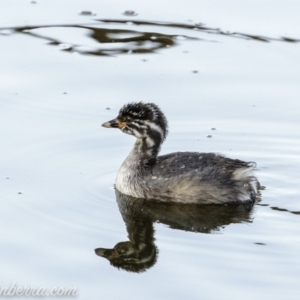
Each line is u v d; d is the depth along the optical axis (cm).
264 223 1375
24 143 1658
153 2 2375
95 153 1648
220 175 1465
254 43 2131
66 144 1669
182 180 1466
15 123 1736
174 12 2311
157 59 2052
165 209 1453
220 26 2228
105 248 1288
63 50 2086
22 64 2003
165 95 1872
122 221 1389
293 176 1566
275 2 2342
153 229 1362
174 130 1738
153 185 1483
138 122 1523
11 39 2142
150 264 1233
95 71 1977
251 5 2333
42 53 2066
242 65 2017
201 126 1755
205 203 1465
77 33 2186
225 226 1367
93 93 1872
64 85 1905
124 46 2123
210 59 2050
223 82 1934
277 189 1514
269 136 1714
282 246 1282
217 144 1686
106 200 1473
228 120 1777
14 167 1568
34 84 1905
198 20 2264
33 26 2222
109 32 2195
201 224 1380
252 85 1922
